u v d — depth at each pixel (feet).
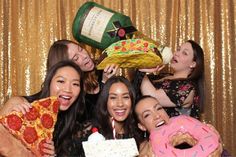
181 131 5.07
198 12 8.05
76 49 6.31
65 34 7.97
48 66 6.29
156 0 8.01
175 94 6.55
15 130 4.68
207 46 8.04
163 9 8.01
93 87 6.52
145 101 5.75
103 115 5.72
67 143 5.48
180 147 5.14
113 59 5.94
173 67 7.02
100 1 7.95
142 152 5.15
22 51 7.98
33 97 5.61
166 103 6.56
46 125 4.90
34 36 7.98
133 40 5.92
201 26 8.04
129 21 6.50
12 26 7.98
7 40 7.98
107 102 5.70
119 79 5.79
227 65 8.05
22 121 4.76
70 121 5.56
